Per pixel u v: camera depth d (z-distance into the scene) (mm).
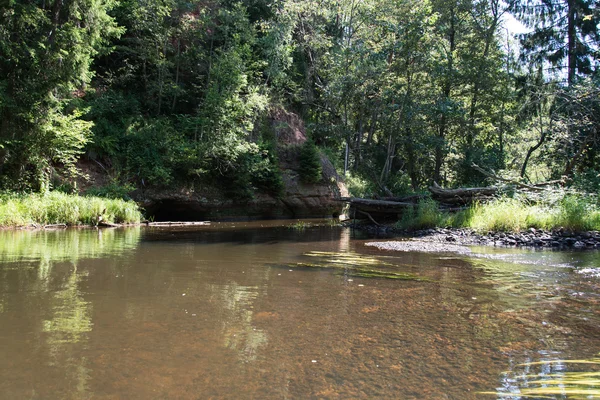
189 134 17656
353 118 23906
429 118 20047
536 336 2658
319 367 2057
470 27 21828
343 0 23453
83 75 13680
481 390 1842
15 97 12055
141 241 7895
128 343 2287
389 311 3195
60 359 2035
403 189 22891
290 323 2789
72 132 12625
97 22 13977
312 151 20594
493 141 24641
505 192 12203
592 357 2287
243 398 1685
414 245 8336
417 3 19125
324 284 4164
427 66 19375
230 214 17828
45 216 10859
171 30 17719
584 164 17391
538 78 20828
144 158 15469
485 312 3236
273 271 4848
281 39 20828
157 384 1792
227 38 18859
